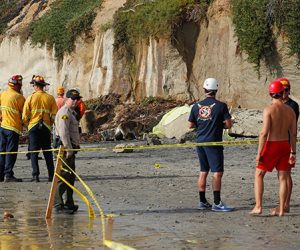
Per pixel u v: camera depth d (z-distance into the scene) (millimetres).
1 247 12234
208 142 16000
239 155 29000
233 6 42688
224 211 15898
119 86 51625
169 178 22484
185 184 20906
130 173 24344
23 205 17547
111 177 23281
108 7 56344
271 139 15039
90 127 46969
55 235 13312
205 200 16406
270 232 13297
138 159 29594
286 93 15969
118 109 48344
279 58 40406
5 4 70500
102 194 19266
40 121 22547
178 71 47906
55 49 58500
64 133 15953
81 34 56219
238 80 42938
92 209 16234
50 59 59281
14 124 22953
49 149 22156
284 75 40312
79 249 11977
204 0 47031
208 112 16016
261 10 40781
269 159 15078
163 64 48438
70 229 13961
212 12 45875
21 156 33688
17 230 13922
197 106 16203
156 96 48719
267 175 22250
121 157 30875
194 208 16469
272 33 40656
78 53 56375
